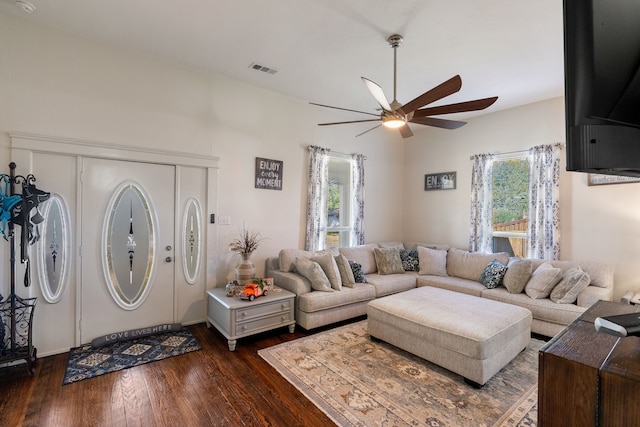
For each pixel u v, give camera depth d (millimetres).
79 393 2299
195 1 2430
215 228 3807
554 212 4102
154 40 3025
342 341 3234
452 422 2004
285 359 2832
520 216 4598
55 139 2852
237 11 2547
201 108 3703
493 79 3680
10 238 2619
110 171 3182
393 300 3189
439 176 5492
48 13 2629
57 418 2031
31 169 2783
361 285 4023
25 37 2752
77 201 3010
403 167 6098
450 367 2512
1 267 2670
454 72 3529
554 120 4199
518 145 4527
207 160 3727
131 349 3006
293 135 4516
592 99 737
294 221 4547
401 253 5031
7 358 2455
